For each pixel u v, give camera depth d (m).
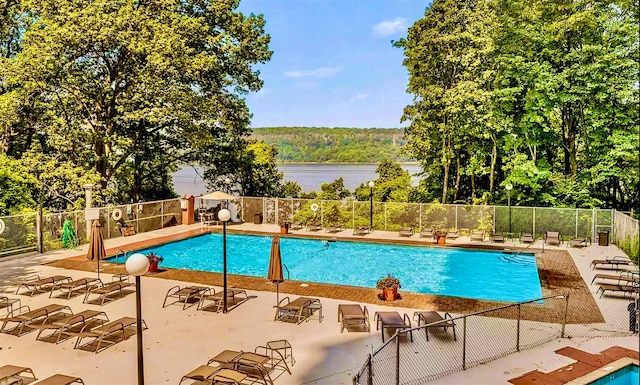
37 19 25.75
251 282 15.29
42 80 24.36
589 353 9.26
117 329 10.10
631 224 18.08
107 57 26.27
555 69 24.67
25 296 13.60
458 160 31.02
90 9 23.39
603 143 23.22
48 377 8.38
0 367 8.40
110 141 26.89
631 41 20.59
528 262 19.56
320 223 27.02
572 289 14.25
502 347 9.56
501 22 25.67
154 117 25.42
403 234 23.88
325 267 19.56
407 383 7.95
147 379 8.34
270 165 36.19
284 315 11.87
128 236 24.08
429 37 27.80
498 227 23.61
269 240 24.88
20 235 19.23
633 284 13.94
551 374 8.31
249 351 9.56
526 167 25.05
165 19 25.89
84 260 18.38
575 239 21.53
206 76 28.64
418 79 29.50
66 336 10.48
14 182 24.44
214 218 29.19
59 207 29.41
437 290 16.17
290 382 8.16
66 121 27.16
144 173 33.66
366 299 13.30
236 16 29.69
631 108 21.16
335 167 104.38
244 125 32.59
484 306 12.56
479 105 25.77
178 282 15.28
